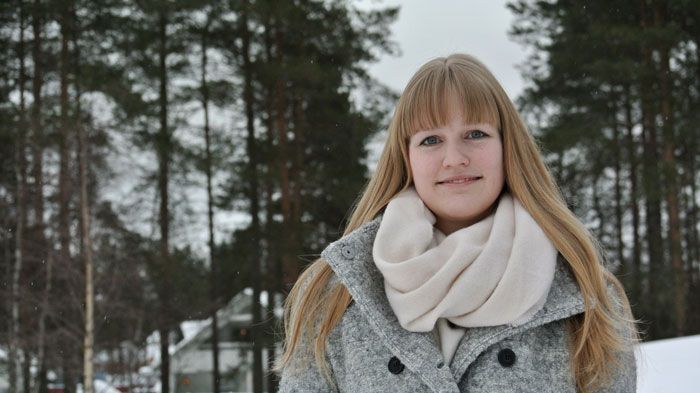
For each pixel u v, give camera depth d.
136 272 16.45
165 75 19.02
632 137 19.39
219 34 18.84
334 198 18.11
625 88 18.88
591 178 21.34
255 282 18.83
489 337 1.43
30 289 16.64
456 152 1.55
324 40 17.92
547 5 20.12
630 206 21.05
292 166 18.34
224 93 18.81
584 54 18.02
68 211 16.30
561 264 1.54
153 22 19.03
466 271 1.42
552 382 1.47
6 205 16.92
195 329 27.86
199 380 29.58
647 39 16.00
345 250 1.56
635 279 17.78
